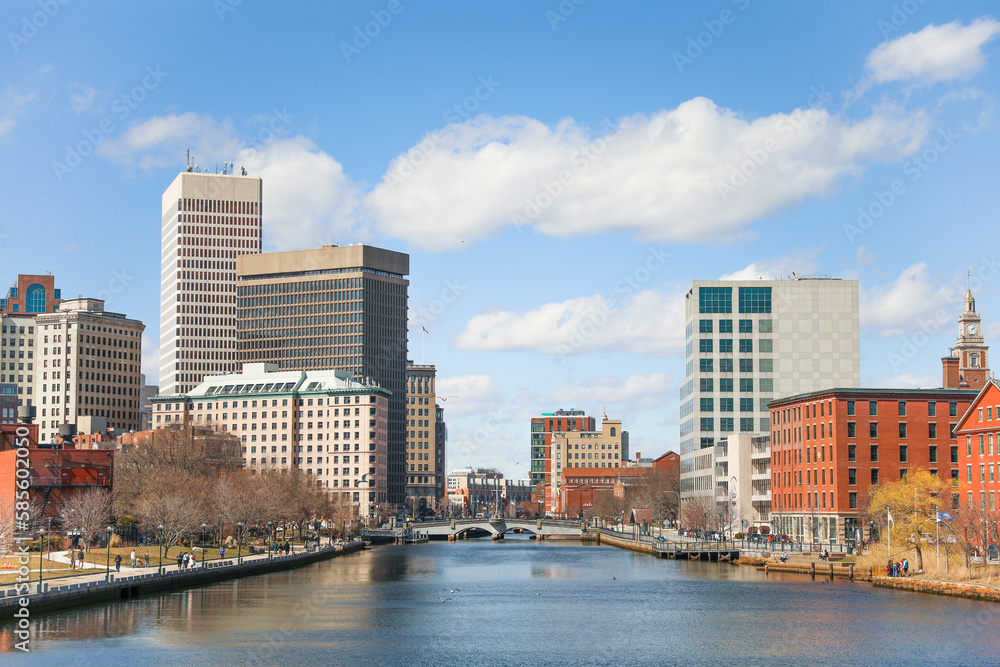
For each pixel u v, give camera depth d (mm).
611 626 131000
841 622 128375
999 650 110438
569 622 134625
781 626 127688
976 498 172375
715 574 198875
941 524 165125
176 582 163625
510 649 115188
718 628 127875
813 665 105500
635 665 106750
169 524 194125
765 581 180000
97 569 163500
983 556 156500
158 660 105812
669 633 125125
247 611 139250
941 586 150500
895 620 128750
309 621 132875
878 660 106938
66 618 127875
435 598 160750
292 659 108000
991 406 177500
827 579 180250
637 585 179125
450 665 106625
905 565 165250
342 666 105188
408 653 112438
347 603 153125
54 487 192500
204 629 123750
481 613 143500
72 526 180625
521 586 180250
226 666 103938
